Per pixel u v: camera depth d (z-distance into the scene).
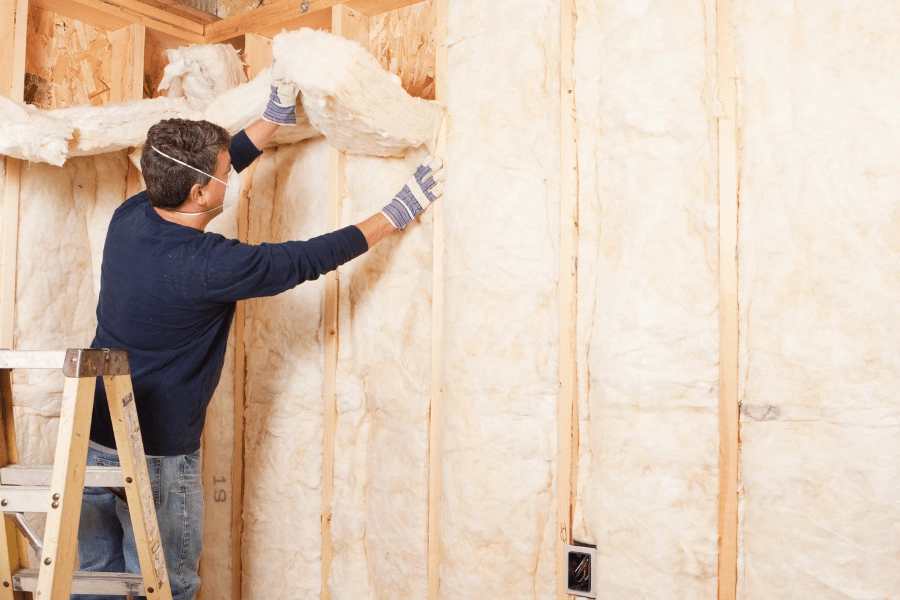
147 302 1.63
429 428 1.99
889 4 1.42
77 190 2.31
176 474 1.73
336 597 2.16
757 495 1.50
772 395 1.49
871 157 1.41
